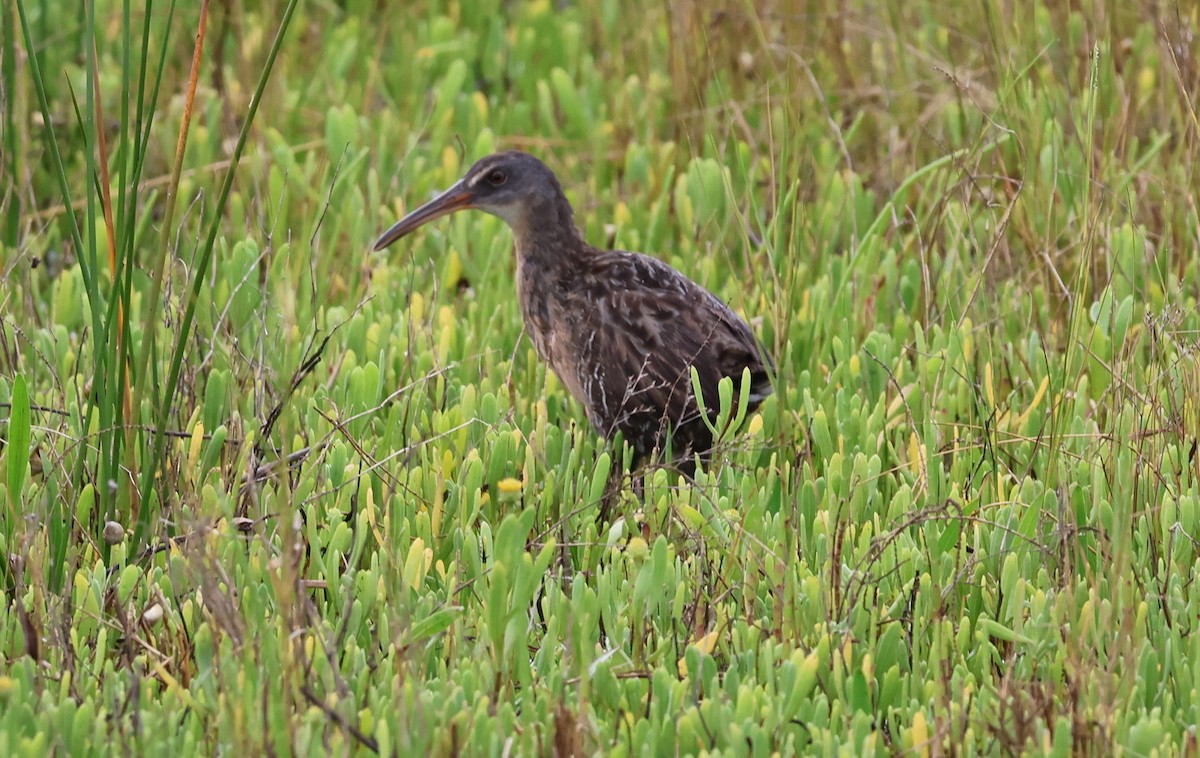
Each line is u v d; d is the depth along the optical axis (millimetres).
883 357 10594
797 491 8930
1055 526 8602
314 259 12125
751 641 7625
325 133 14445
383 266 12305
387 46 17562
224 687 6910
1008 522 8586
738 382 10188
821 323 11258
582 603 7738
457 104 15711
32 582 7949
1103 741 6750
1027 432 9844
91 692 7289
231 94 15211
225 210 13812
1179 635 7648
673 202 13906
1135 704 7270
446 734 6723
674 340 10188
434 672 7645
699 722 6973
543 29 17266
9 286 11484
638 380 10109
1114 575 7512
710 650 7590
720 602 8078
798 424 10047
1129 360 9430
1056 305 11586
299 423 9922
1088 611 7605
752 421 9672
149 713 6922
